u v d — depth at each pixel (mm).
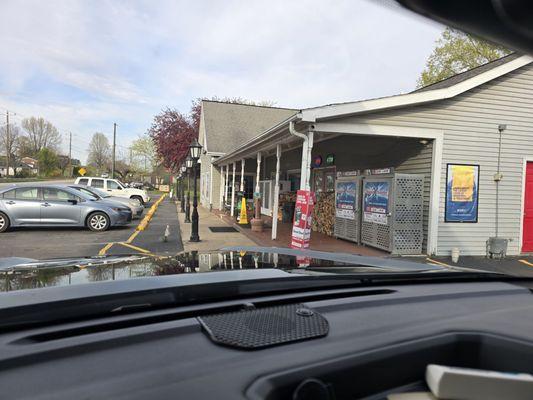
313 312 1462
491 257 8891
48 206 11930
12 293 1364
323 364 1084
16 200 11797
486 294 1897
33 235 11438
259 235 11242
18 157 83625
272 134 9438
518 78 9102
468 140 8914
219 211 20328
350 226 10117
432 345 1258
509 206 9211
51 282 1545
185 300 1503
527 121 9211
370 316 1489
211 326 1266
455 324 1419
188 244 10117
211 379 989
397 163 10031
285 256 2539
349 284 1947
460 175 8875
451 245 8898
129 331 1201
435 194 8742
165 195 43875
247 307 1493
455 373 1113
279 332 1254
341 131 8172
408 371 1205
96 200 12797
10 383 928
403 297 1759
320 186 14031
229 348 1144
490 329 1379
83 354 1069
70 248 9383
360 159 11516
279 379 1010
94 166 89125
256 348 1143
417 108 8594
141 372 1000
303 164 8172
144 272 1796
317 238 10961
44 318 1231
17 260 2217
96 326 1230
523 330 1379
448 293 1869
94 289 1435
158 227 13727
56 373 978
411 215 8648
